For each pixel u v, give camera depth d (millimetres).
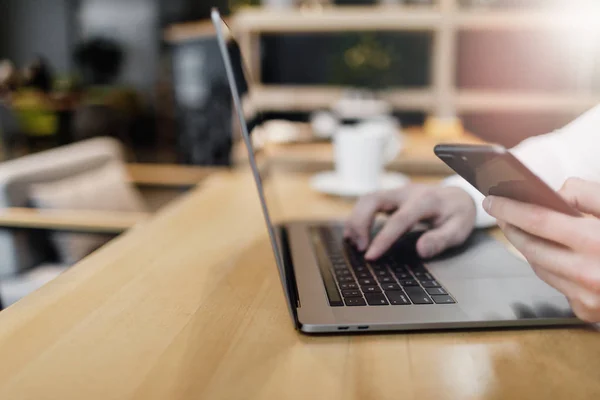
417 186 744
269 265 664
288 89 2172
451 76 2109
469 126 2359
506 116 2314
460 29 2191
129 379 404
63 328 489
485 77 2281
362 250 680
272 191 1111
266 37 2424
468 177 449
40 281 1218
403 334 474
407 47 2318
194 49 3307
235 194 1114
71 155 1528
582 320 486
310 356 439
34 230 1227
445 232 664
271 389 391
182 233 816
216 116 3041
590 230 409
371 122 1815
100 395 383
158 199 2010
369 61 2146
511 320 481
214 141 3053
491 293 537
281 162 1593
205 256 702
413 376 409
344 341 463
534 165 870
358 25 2051
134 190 1641
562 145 899
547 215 424
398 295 525
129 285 598
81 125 4449
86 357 437
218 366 423
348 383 399
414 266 611
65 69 6609
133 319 509
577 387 394
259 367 421
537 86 2236
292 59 2447
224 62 495
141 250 729
